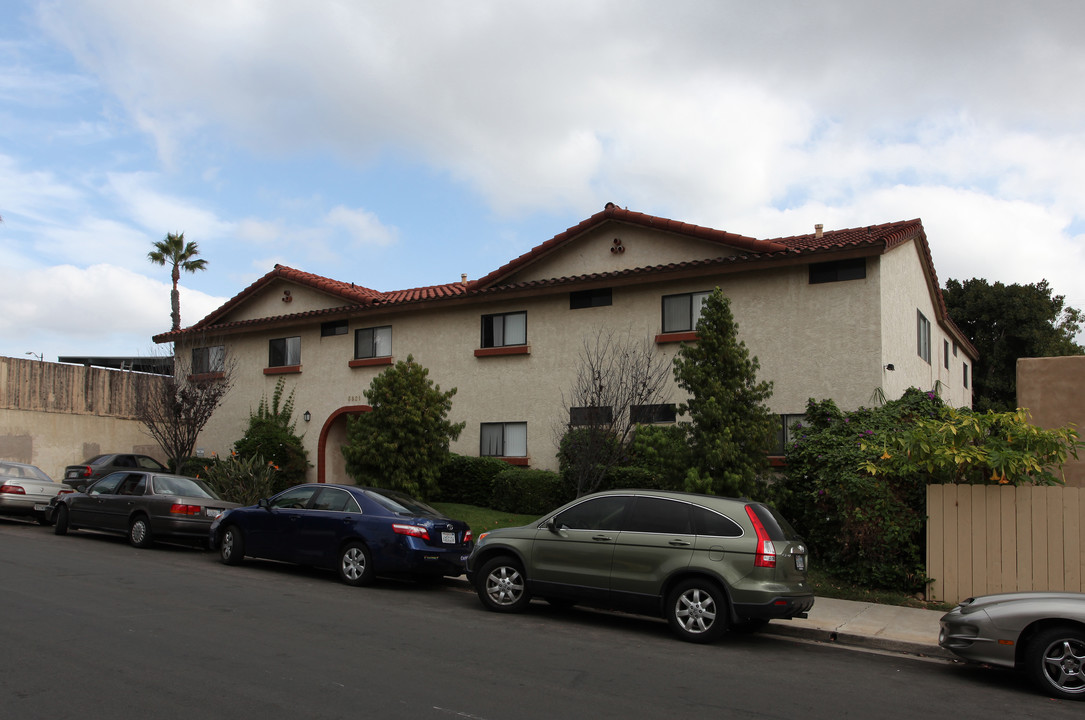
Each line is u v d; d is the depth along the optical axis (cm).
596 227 2003
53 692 602
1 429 2602
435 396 1931
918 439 1223
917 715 669
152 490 1565
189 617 885
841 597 1220
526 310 2081
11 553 1338
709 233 1802
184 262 4172
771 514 971
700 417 1373
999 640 788
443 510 1869
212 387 2359
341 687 646
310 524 1266
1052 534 1134
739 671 789
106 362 3747
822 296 1673
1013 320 3375
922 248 1952
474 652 797
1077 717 690
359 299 2331
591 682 709
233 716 566
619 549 975
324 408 2434
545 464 1991
